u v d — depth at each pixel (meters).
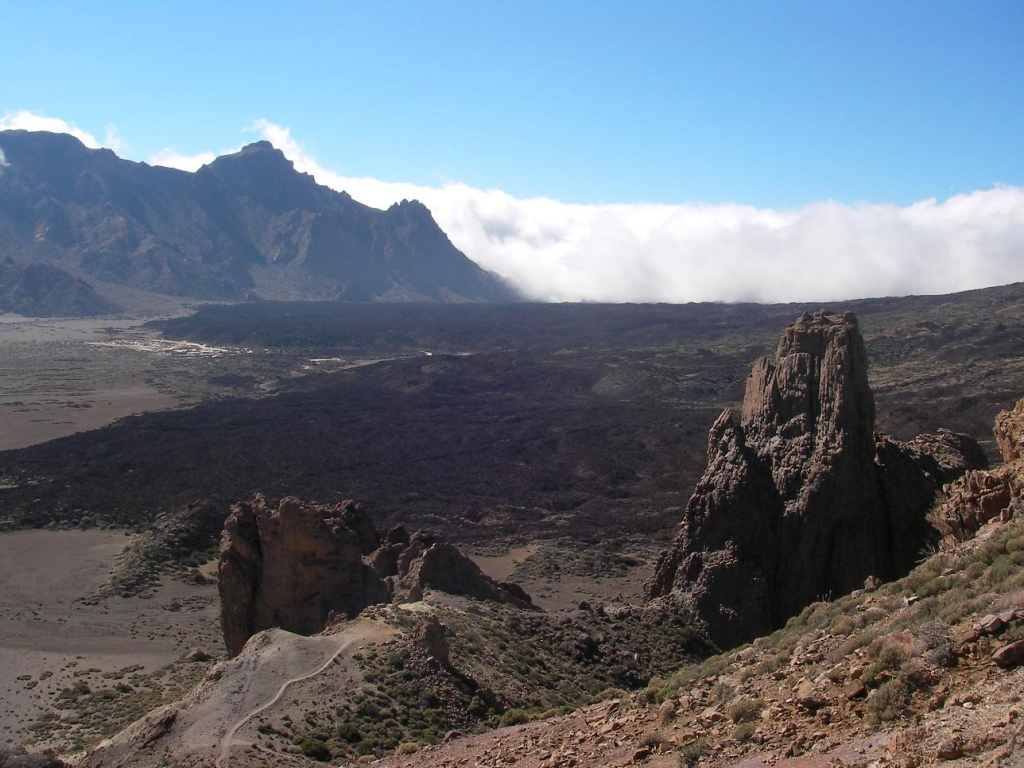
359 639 37.62
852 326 49.72
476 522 106.81
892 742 14.45
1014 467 32.50
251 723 30.48
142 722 31.69
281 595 51.62
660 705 22.55
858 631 21.11
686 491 119.00
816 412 49.41
